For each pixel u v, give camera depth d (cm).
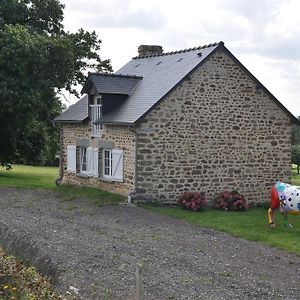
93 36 3444
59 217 1728
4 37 2653
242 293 1045
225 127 2139
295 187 1692
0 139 2977
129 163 2045
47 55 2734
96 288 1026
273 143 2253
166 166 2033
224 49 2105
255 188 2219
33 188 2473
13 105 2609
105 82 2222
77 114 2480
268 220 1817
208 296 1015
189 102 2056
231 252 1359
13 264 872
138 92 2200
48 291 841
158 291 1030
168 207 1991
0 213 1762
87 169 2373
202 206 1977
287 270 1222
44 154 3547
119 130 2109
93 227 1586
